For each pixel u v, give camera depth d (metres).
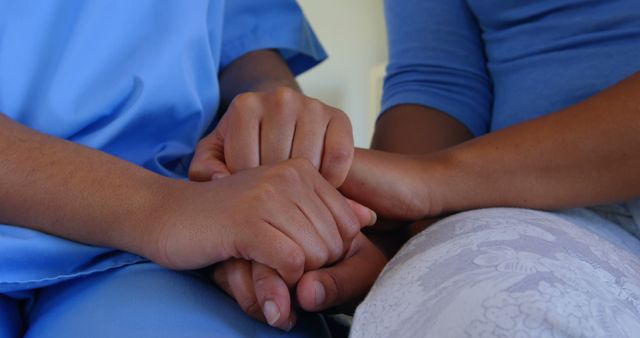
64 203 0.90
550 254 0.83
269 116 0.96
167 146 1.14
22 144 0.91
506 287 0.79
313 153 0.95
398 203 1.01
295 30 1.34
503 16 1.25
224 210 0.89
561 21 1.17
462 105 1.28
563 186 0.99
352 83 2.59
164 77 1.11
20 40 1.04
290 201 0.89
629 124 0.96
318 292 0.90
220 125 1.00
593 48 1.13
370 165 1.01
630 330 0.78
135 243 0.90
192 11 1.14
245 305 0.90
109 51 1.09
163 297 0.89
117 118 1.08
